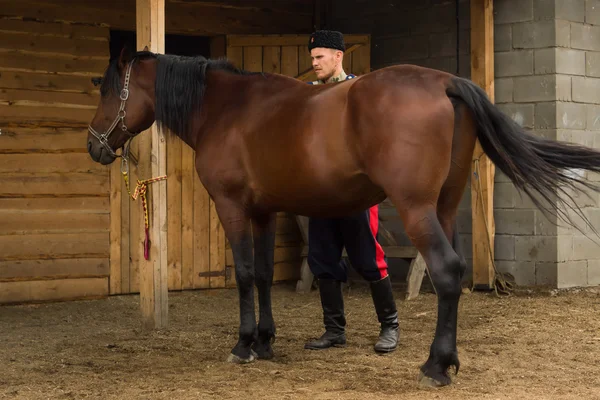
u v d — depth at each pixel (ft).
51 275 23.61
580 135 24.97
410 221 12.63
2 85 22.95
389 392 12.82
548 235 24.39
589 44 25.21
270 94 14.69
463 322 19.81
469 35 25.86
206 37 28.94
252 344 15.66
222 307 23.29
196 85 15.33
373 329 19.07
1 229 22.91
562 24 24.44
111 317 21.68
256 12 27.71
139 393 13.16
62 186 23.72
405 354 15.96
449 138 12.75
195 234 25.90
